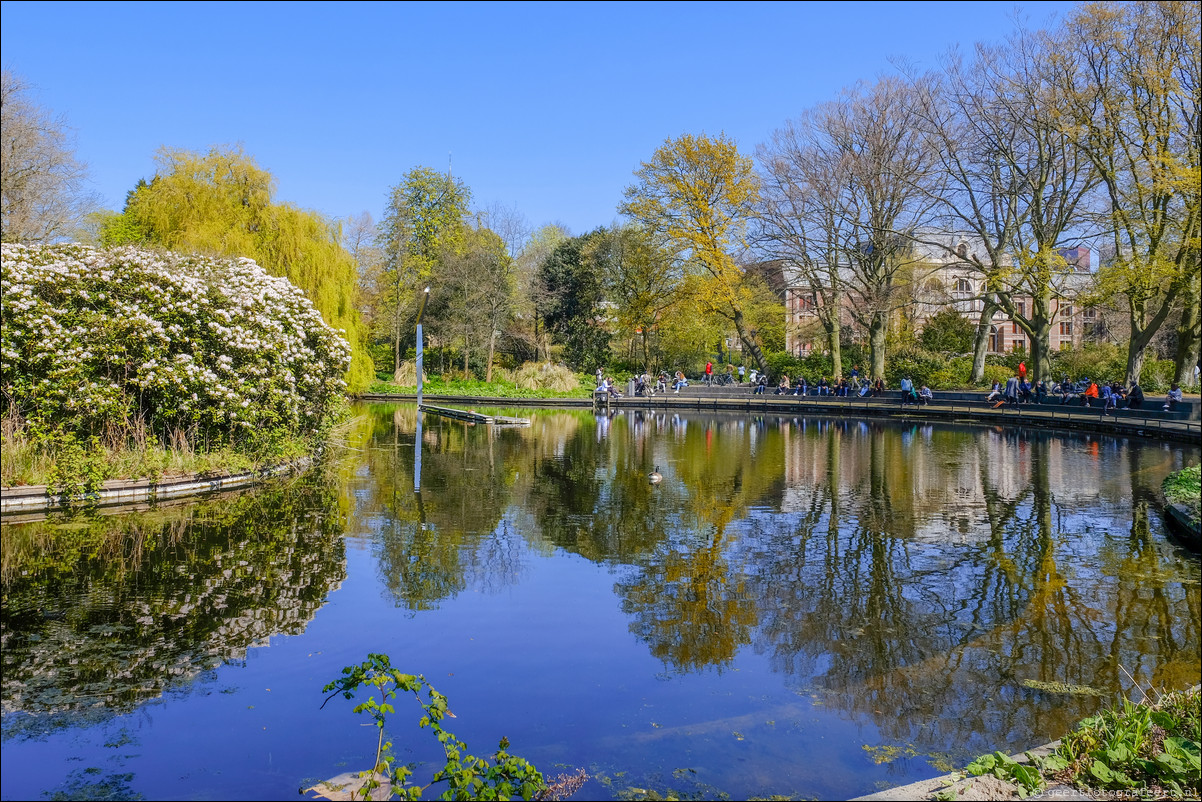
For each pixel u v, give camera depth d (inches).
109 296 534.6
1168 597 332.2
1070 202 1358.3
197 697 223.8
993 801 152.5
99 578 331.3
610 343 2326.5
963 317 2058.3
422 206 2194.9
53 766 186.1
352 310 1413.6
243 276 675.4
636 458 779.4
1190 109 1165.7
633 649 268.5
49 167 1282.0
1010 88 1310.3
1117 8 1142.3
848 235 1576.0
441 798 166.7
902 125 1459.2
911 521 482.6
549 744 202.4
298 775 184.2
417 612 299.9
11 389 489.4
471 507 503.8
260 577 338.0
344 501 512.7
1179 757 164.9
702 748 201.8
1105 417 1159.0
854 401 1601.9
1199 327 1235.2
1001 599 329.7
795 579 355.3
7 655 251.0
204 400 557.6
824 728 214.4
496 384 1924.2
